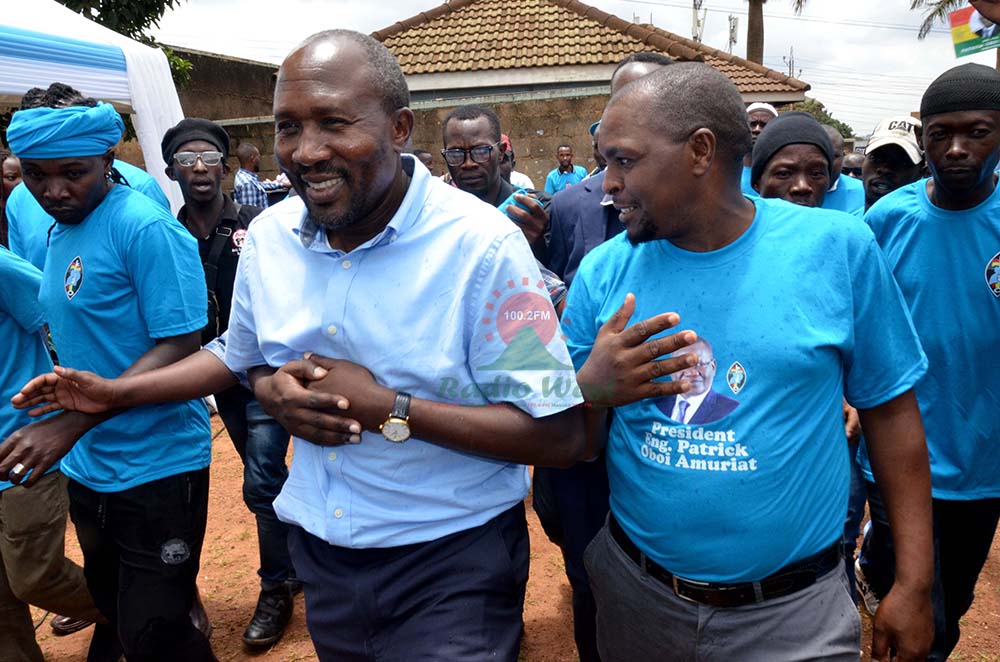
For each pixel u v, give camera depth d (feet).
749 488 5.18
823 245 5.26
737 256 5.34
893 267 8.62
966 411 8.26
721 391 5.25
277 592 10.98
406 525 5.66
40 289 8.47
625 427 5.76
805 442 5.22
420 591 5.72
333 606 5.91
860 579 10.93
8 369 8.61
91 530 8.42
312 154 4.91
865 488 10.00
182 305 8.01
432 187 5.49
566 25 48.65
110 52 19.48
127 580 8.25
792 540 5.25
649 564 5.73
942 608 8.36
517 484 6.12
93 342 8.12
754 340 5.16
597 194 9.35
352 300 5.40
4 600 8.94
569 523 8.43
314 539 6.03
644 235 5.40
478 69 45.88
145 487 8.08
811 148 9.49
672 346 4.97
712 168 5.23
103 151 7.81
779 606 5.33
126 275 7.94
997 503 8.46
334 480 5.80
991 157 7.72
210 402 21.86
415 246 5.32
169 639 8.38
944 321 8.25
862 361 5.50
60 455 6.73
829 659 5.29
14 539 8.66
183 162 11.72
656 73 5.27
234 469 17.57
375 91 5.00
